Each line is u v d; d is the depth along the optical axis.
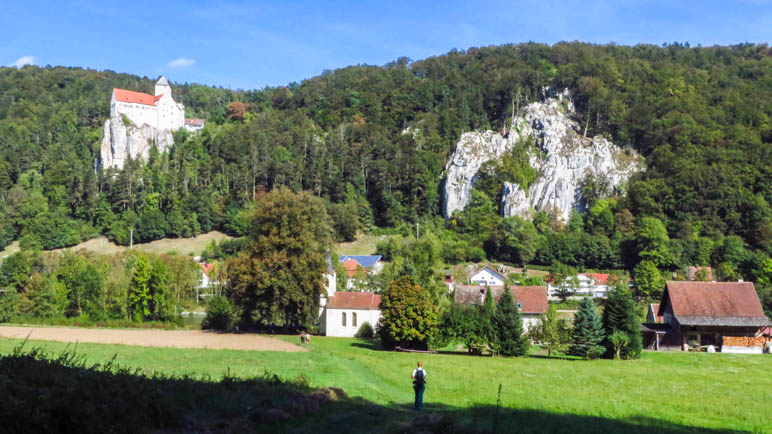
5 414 14.79
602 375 44.94
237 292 69.44
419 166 193.75
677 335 72.62
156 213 173.62
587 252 150.25
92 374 19.06
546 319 62.56
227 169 198.38
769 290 98.19
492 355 56.66
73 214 183.12
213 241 161.50
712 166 166.88
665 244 142.38
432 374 40.97
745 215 153.00
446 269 133.75
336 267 110.88
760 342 71.50
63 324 77.00
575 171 191.88
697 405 34.12
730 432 27.70
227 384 25.64
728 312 72.00
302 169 199.38
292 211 69.50
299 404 23.38
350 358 46.38
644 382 42.38
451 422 22.78
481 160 194.00
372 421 22.94
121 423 17.11
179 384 23.97
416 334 56.50
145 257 96.25
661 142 199.38
